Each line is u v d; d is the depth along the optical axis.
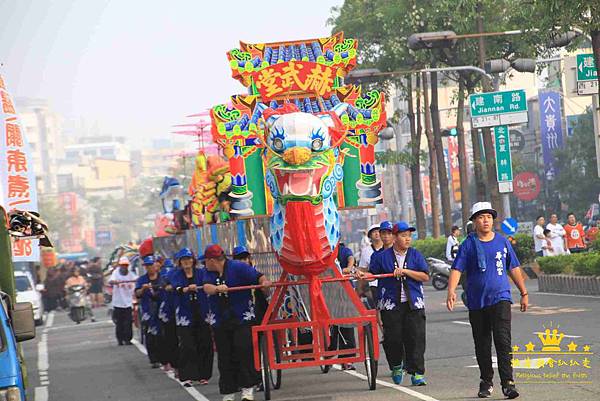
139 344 31.45
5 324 12.08
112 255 51.44
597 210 71.50
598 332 20.45
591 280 30.80
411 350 15.95
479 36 37.59
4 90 23.25
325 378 18.16
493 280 13.89
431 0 47.69
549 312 25.72
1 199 14.66
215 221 23.78
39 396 19.98
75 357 28.70
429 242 52.66
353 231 114.94
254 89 16.05
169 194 37.06
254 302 17.28
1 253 14.59
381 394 15.45
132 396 18.69
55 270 65.31
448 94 106.38
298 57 16.45
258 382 16.09
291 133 14.73
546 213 79.62
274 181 15.14
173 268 21.06
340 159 15.55
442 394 14.80
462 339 22.09
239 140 15.75
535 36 42.66
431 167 52.81
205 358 19.16
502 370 13.83
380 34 50.91
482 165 48.16
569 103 97.38
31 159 23.14
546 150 74.56
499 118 39.19
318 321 15.55
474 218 14.07
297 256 14.94
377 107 15.80
